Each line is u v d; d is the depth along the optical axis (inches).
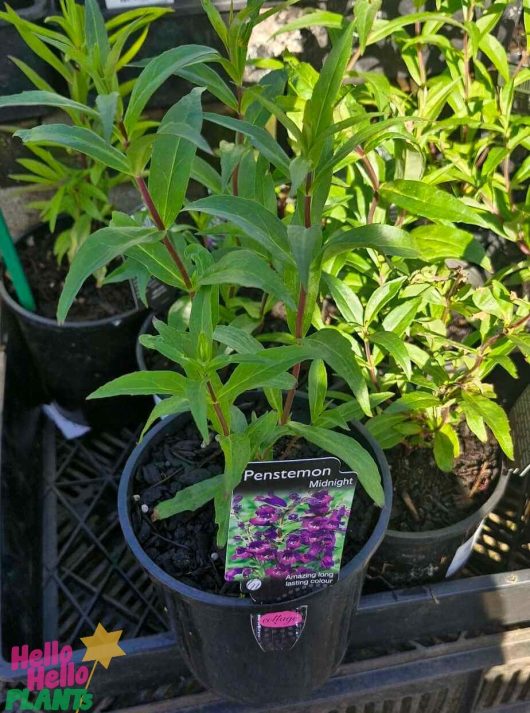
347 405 12.4
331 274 13.4
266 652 12.0
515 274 14.8
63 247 17.8
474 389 13.7
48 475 18.2
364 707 14.9
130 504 12.3
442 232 13.1
